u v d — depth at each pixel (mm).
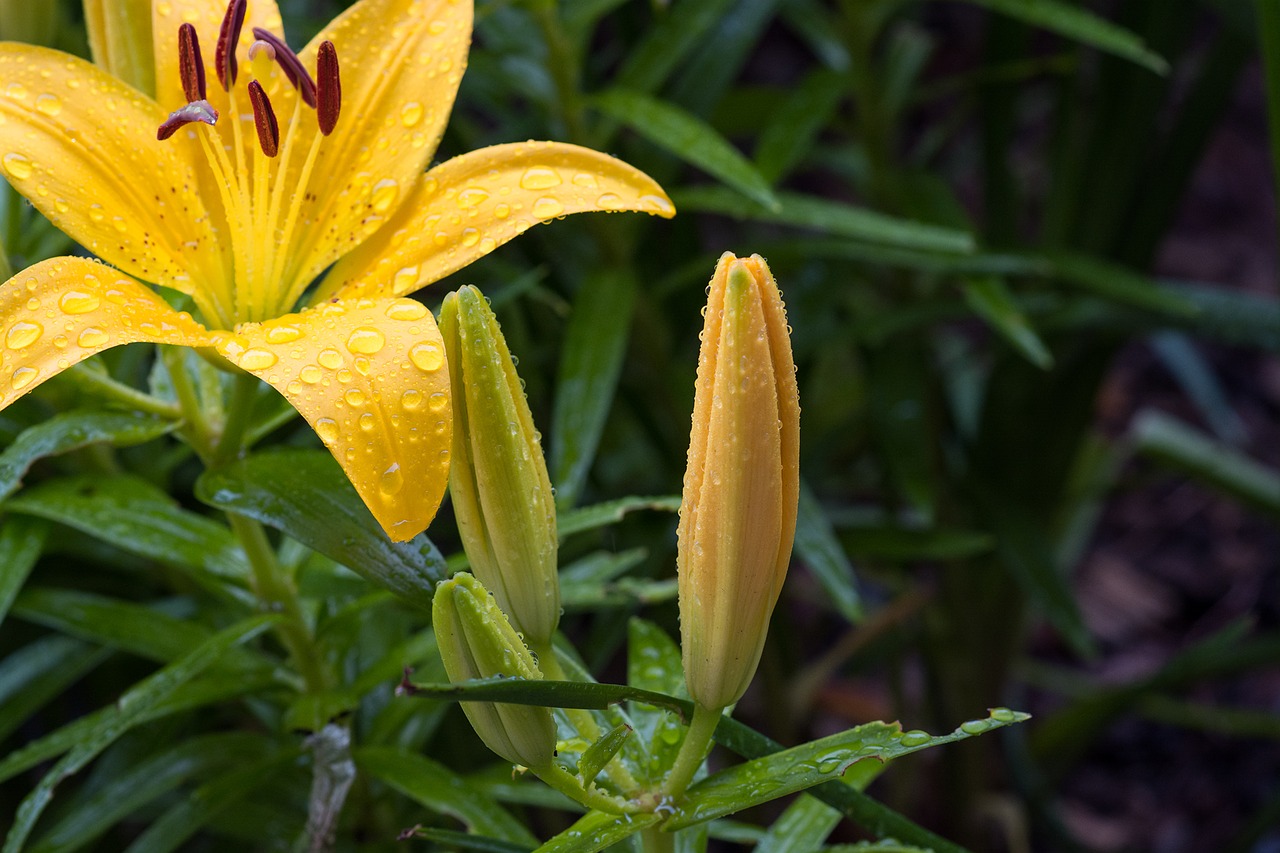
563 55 985
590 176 783
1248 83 2229
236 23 793
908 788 1446
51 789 807
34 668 893
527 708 743
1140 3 1176
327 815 832
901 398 1178
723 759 1350
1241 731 1387
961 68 2113
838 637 1686
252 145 811
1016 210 1294
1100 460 1536
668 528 1073
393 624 906
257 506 791
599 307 957
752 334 732
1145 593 1787
